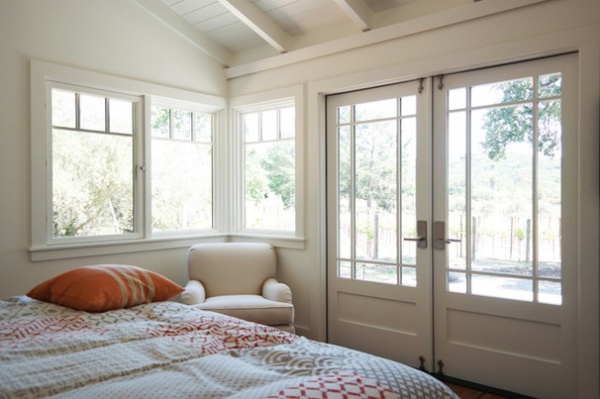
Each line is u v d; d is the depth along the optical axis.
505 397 2.57
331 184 3.38
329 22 3.27
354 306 3.27
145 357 1.29
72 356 1.25
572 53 2.37
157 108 3.54
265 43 3.67
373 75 3.02
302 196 3.44
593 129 2.26
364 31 3.04
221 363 1.25
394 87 3.04
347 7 2.85
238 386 1.10
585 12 2.27
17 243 2.74
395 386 1.10
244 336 1.53
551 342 2.46
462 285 2.78
